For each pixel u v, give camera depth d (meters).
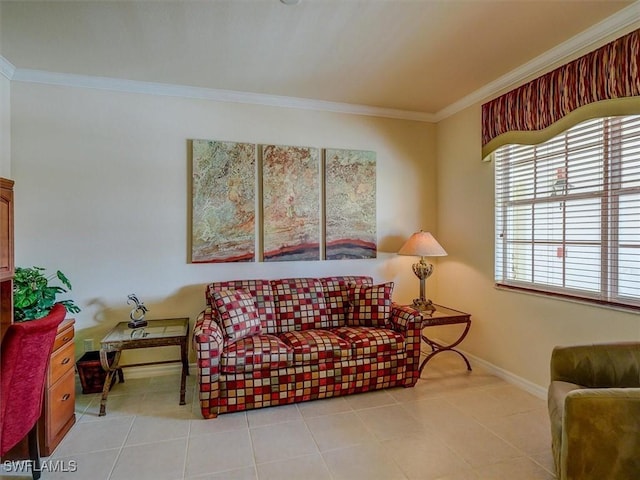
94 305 3.07
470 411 2.56
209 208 3.31
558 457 1.67
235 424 2.39
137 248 3.16
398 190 3.95
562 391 1.83
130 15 2.16
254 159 3.45
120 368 2.89
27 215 2.92
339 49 2.59
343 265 3.75
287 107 3.56
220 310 2.78
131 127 3.14
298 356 2.63
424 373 3.27
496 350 3.24
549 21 2.26
